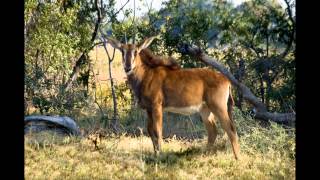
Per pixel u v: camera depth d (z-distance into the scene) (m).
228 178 20.59
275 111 35.22
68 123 28.25
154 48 38.66
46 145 25.22
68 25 35.50
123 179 20.22
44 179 19.92
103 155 23.77
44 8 35.56
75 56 38.59
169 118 34.94
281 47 41.19
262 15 38.12
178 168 21.73
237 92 36.97
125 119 36.28
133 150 25.19
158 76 25.08
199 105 24.86
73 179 20.11
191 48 30.48
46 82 36.88
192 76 24.86
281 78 37.31
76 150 24.50
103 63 48.28
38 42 34.66
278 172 21.22
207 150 25.06
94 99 40.59
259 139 25.73
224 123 24.06
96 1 38.19
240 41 38.72
